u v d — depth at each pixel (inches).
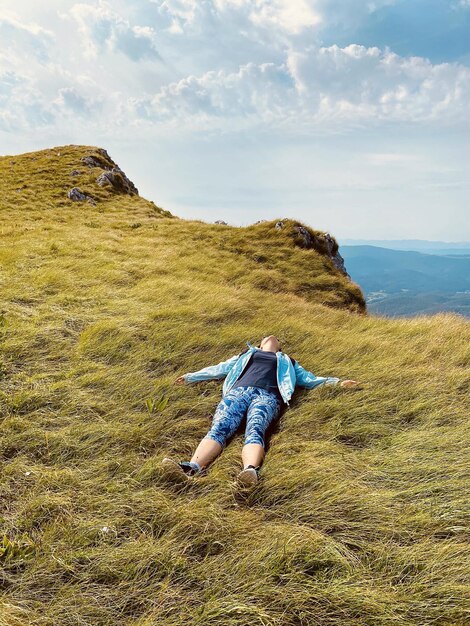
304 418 213.5
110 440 190.2
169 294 446.3
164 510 147.9
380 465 176.9
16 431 192.1
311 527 144.9
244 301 460.1
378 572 126.1
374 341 335.0
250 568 126.2
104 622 112.2
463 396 238.2
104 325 319.3
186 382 247.4
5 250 547.8
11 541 133.7
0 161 1700.3
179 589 120.9
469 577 123.0
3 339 281.0
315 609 115.0
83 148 1811.0
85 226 957.2
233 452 185.8
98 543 135.4
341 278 966.4
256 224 1111.0
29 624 108.2
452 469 171.2
